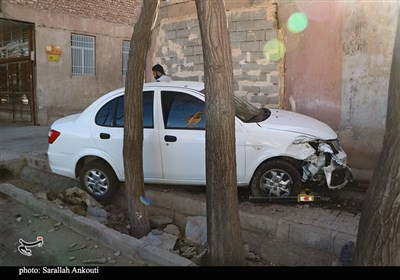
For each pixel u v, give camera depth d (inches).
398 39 95.0
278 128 182.5
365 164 227.9
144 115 197.5
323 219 162.9
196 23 295.4
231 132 121.7
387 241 96.5
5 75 563.8
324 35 236.5
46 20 499.8
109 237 156.2
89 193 212.2
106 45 574.2
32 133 426.3
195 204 186.2
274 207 178.4
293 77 253.9
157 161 194.4
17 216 193.2
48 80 510.0
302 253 149.3
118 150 199.5
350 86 229.1
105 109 206.8
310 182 186.2
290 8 250.8
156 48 327.6
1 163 270.2
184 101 194.2
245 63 273.4
